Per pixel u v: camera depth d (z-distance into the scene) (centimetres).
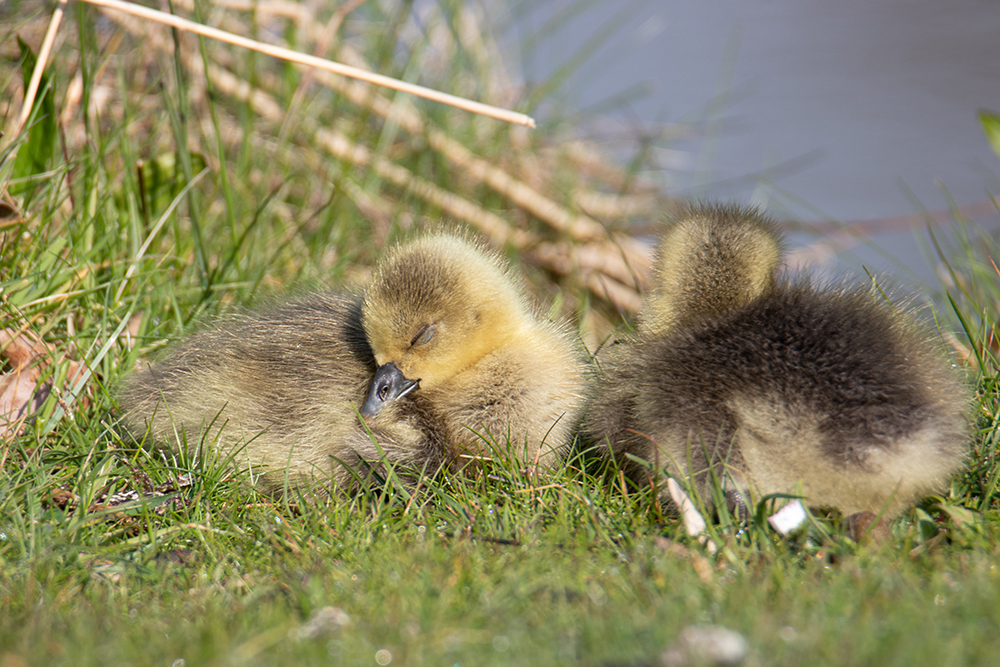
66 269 1009
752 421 720
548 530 680
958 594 535
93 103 1344
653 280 890
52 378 886
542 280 1748
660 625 498
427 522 715
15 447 808
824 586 564
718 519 716
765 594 543
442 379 853
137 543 687
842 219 1889
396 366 836
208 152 1424
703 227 848
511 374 852
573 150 2059
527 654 481
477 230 1684
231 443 855
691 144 2325
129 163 1170
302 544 680
